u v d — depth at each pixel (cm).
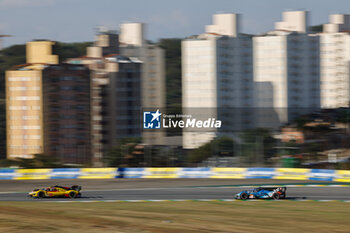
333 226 8550
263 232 7744
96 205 13625
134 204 14100
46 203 14275
